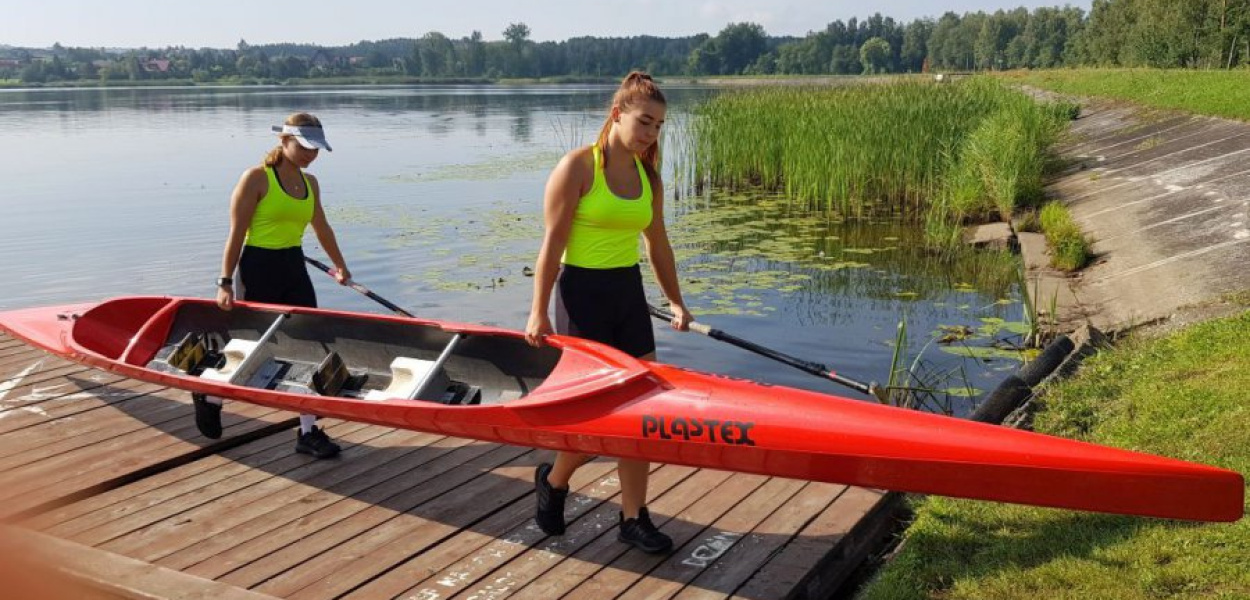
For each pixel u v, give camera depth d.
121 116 46.94
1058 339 7.45
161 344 5.91
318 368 5.00
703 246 12.89
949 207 14.84
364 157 25.39
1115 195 13.87
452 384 4.99
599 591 3.63
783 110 18.95
